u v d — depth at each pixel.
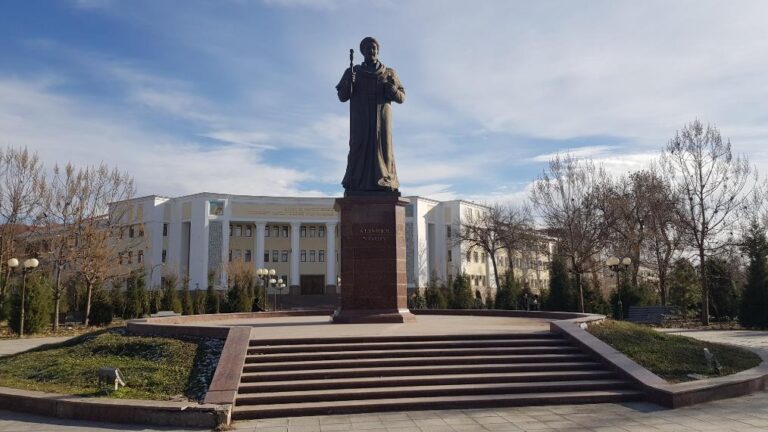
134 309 39.69
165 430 9.50
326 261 76.25
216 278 69.81
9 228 40.34
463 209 79.25
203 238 71.06
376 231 18.06
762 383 12.32
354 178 18.47
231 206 72.81
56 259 39.28
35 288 30.78
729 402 11.03
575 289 41.66
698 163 36.50
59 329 33.62
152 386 11.30
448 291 48.16
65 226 40.53
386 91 19.00
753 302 31.83
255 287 56.81
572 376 11.94
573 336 13.56
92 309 35.94
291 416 10.25
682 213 37.91
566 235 45.53
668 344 14.67
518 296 43.97
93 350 13.98
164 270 71.94
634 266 45.06
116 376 11.16
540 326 16.81
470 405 10.73
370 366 12.15
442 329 15.49
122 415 9.96
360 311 17.73
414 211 76.00
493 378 11.71
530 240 64.50
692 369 12.70
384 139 18.80
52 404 10.46
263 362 12.18
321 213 75.44
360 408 10.48
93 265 39.06
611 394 11.14
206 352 12.85
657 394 10.88
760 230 33.53
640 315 36.19
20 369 13.30
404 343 13.22
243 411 10.15
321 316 24.78
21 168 41.22
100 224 44.03
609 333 14.88
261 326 17.17
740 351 15.35
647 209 43.56
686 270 41.59
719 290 39.44
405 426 9.43
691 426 9.23
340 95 19.08
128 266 67.69
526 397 10.95
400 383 11.43
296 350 12.73
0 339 27.77
